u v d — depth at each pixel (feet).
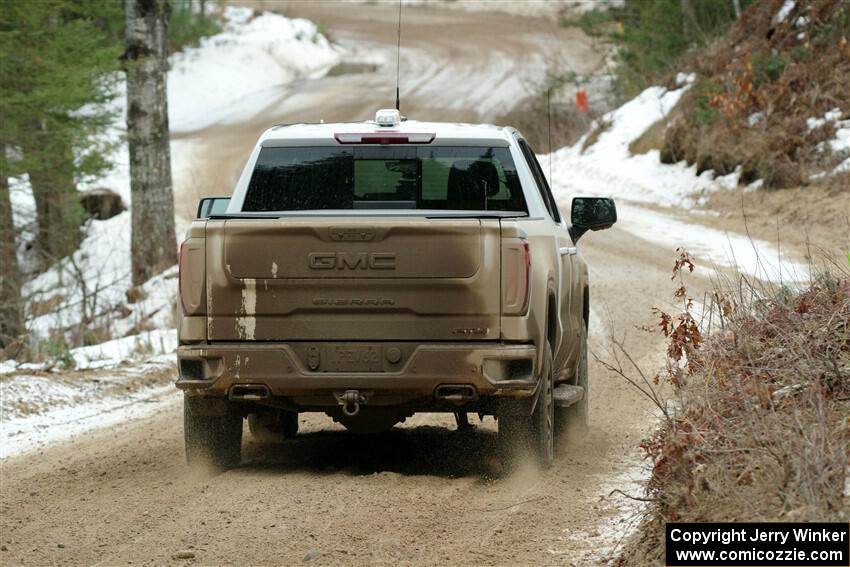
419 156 49.37
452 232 43.50
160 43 167.32
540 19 495.00
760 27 215.72
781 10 213.66
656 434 39.99
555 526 39.17
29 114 127.75
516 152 49.65
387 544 36.78
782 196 165.89
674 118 232.12
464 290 43.57
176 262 168.96
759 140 183.01
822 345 43.93
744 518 32.76
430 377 43.62
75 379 80.28
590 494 43.83
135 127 166.71
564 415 55.67
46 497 45.96
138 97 166.71
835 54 187.52
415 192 49.26
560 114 314.35
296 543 36.99
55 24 135.74
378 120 50.72
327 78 388.16
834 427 36.06
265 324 44.06
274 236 43.78
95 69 137.80
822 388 39.11
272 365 43.93
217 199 51.70
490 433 58.75
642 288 112.88
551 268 46.52
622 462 50.29
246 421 65.46
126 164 234.99
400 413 47.70
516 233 43.62
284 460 51.70
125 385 79.87
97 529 39.99
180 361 44.73
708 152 200.03
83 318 124.26
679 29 276.82
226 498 43.37
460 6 521.24
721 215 172.35
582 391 52.31
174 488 45.98
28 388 75.20
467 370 43.52
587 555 35.81
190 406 46.06
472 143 49.44
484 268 43.52
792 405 38.52
